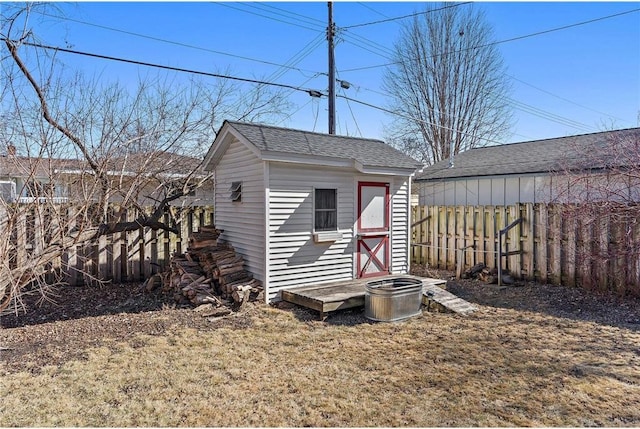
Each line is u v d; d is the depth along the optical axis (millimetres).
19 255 5145
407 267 8836
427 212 10734
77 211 6074
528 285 8234
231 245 7938
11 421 3186
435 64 25344
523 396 3574
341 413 3320
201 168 8914
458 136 25266
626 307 6500
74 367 4254
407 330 5605
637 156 6848
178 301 6969
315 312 6477
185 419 3230
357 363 4395
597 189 7367
